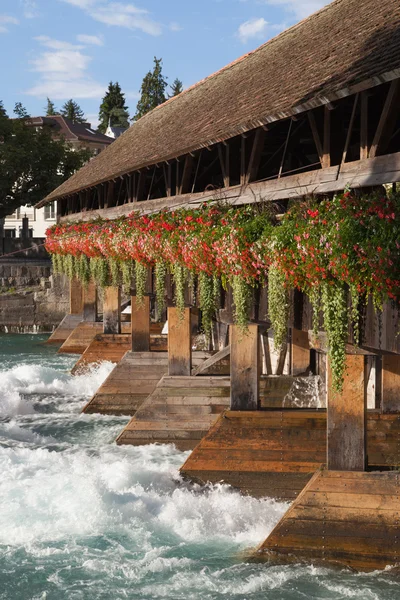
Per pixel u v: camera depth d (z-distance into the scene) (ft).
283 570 26.35
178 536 30.63
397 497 25.43
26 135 132.26
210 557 28.66
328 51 35.88
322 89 27.86
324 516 26.02
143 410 41.06
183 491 32.78
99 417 51.44
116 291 66.23
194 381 40.88
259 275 27.99
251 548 29.40
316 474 26.04
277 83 38.42
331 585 25.29
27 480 35.24
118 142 82.53
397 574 25.34
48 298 101.86
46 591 26.08
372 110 32.19
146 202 53.72
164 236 36.65
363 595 24.72
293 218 23.76
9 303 101.40
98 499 32.24
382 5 36.42
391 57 24.95
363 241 20.03
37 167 132.87
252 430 32.50
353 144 36.47
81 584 26.58
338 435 25.82
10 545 29.73
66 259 75.15
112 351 65.16
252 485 32.50
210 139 38.22
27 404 54.29
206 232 30.78
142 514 31.94
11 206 134.21
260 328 33.35
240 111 39.34
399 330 21.29
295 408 33.37
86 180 73.87
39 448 42.80
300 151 39.29
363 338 23.85
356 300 21.49
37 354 82.94
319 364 38.09
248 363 32.83
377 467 26.61
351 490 25.73
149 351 51.85
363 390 25.44
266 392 37.37
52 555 28.89
